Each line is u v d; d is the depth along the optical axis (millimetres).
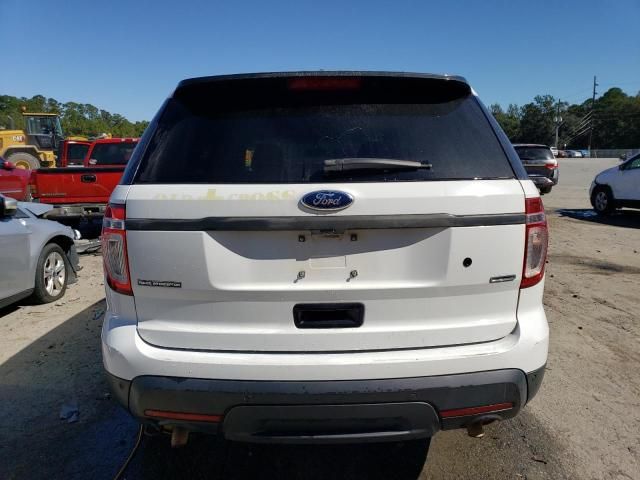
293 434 2111
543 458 2807
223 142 2254
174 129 2328
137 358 2137
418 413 2105
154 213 2100
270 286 2102
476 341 2186
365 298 2115
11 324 4988
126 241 2143
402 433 2131
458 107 2396
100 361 4105
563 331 4660
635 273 6809
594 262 7488
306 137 2262
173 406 2117
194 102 2414
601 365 3949
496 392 2146
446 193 2086
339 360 2084
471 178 2158
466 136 2289
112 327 2227
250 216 2051
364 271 2113
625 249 8461
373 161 2096
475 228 2109
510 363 2162
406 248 2115
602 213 12672
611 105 104438
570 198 16844
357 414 2084
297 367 2064
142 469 2736
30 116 23078
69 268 6316
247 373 2070
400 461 2801
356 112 2344
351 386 2064
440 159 2201
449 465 2760
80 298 5875
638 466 2727
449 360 2109
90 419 3238
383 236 2107
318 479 2658
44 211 5859
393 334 2129
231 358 2098
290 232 2086
